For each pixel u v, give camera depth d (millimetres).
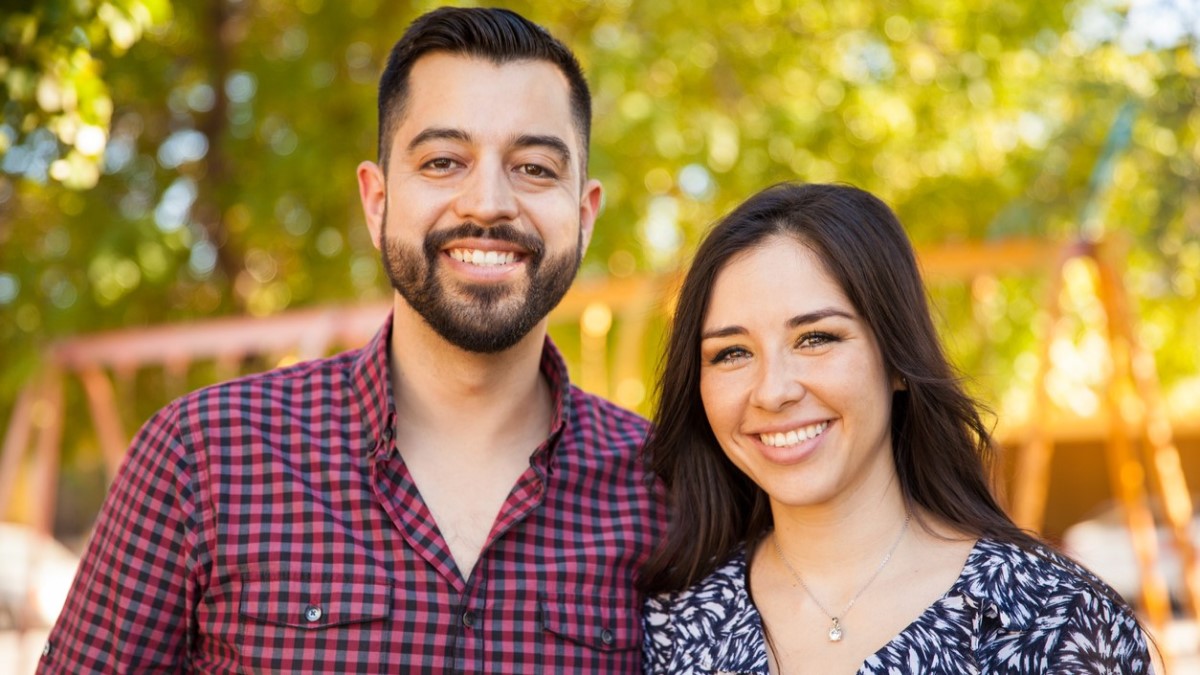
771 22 7477
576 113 2457
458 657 2229
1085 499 11961
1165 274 8461
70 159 3477
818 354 2176
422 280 2311
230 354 5574
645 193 7262
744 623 2256
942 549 2232
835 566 2250
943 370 2258
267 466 2307
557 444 2432
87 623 2291
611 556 2379
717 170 7090
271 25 7406
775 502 2316
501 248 2305
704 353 2283
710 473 2410
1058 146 7500
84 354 5715
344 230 7430
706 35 7324
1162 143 7176
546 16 7199
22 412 5793
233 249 7340
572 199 2395
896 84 7508
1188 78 6797
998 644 2059
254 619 2227
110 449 5840
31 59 3311
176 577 2264
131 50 6785
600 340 6406
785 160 7230
